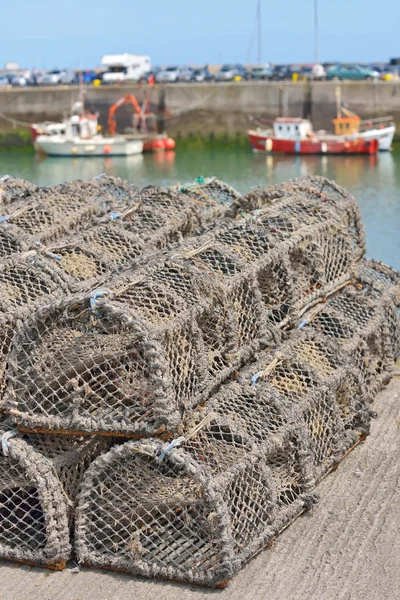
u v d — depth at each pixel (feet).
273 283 15.16
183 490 11.66
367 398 15.16
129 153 73.26
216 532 11.03
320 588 11.08
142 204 17.16
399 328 19.30
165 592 11.07
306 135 70.64
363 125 89.15
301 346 14.83
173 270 13.43
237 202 17.99
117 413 11.69
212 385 12.73
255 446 11.93
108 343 11.69
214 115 95.71
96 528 11.87
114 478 11.85
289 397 13.44
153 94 96.89
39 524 12.31
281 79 113.19
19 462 11.50
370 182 48.19
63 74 130.41
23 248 14.65
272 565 11.66
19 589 11.17
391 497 13.41
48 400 11.78
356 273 17.84
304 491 12.87
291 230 16.11
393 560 11.68
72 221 16.57
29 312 12.75
